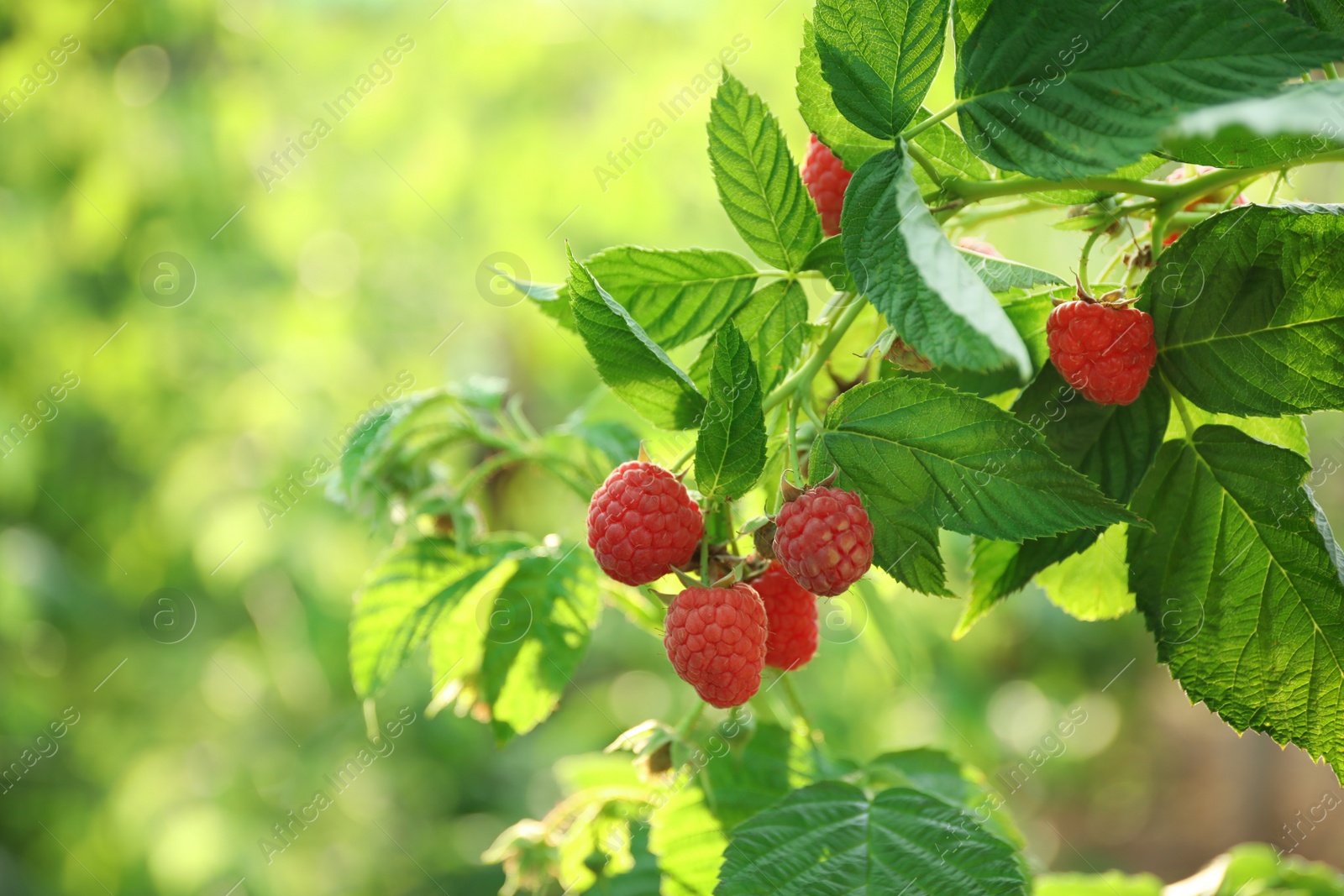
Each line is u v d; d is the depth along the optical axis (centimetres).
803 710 60
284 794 163
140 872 153
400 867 172
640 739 56
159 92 178
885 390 49
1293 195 54
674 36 186
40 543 166
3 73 166
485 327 194
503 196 186
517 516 154
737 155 52
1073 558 57
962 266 47
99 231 170
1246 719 52
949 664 194
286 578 176
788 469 50
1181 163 53
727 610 50
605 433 61
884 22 49
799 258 52
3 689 159
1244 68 48
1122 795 229
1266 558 52
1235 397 51
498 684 60
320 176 186
